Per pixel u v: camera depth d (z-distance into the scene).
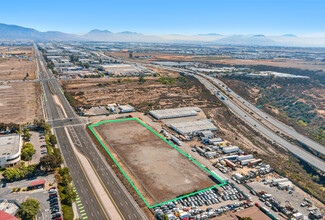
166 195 104.44
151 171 122.44
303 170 150.50
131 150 144.12
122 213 92.38
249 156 146.00
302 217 96.38
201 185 113.44
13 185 106.94
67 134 163.00
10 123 163.62
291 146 177.00
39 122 170.75
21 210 86.38
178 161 134.62
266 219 91.31
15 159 124.00
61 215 89.75
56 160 120.06
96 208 94.44
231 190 110.88
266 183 119.88
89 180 112.44
